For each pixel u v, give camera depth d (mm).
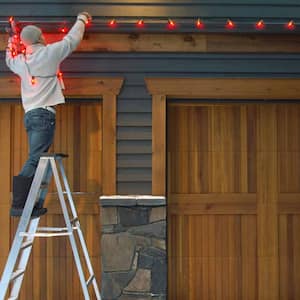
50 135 4223
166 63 4848
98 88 4809
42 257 5051
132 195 4773
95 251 5031
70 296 5031
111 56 4840
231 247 5109
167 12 4883
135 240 4652
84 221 5043
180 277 5082
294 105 5160
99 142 5070
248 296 5082
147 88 4828
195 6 4891
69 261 5051
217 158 5145
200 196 5117
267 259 5109
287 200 5141
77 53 4824
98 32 4805
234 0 4891
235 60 4867
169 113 5141
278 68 4871
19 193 4004
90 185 5062
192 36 4836
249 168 5152
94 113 5086
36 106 4160
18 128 5098
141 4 4887
